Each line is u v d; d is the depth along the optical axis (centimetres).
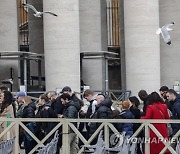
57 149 1563
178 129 1520
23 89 2308
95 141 1560
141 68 2886
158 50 2912
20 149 1738
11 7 3103
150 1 2894
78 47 2783
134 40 2895
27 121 1554
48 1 2759
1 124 1573
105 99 1555
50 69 2756
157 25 2909
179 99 1561
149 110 1500
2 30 3080
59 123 1548
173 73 3156
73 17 2766
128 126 1533
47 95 1688
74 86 2750
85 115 1652
